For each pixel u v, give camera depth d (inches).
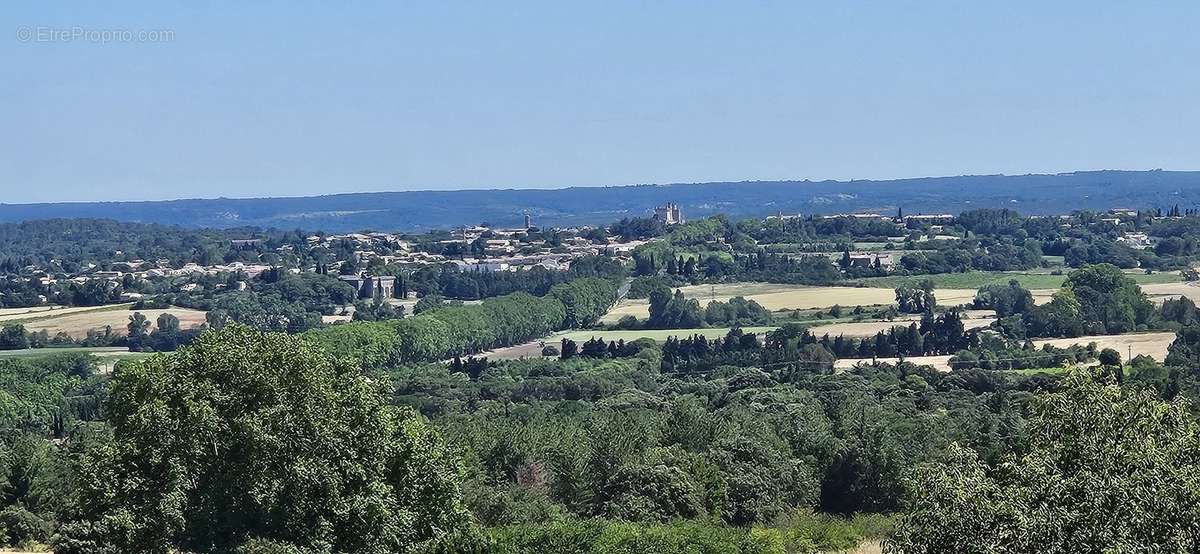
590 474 3676.2
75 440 3582.7
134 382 2054.6
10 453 3430.1
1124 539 1263.5
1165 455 1332.4
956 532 1348.4
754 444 3735.2
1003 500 1327.5
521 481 3754.9
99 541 1932.8
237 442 1959.9
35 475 3334.2
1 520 3115.2
